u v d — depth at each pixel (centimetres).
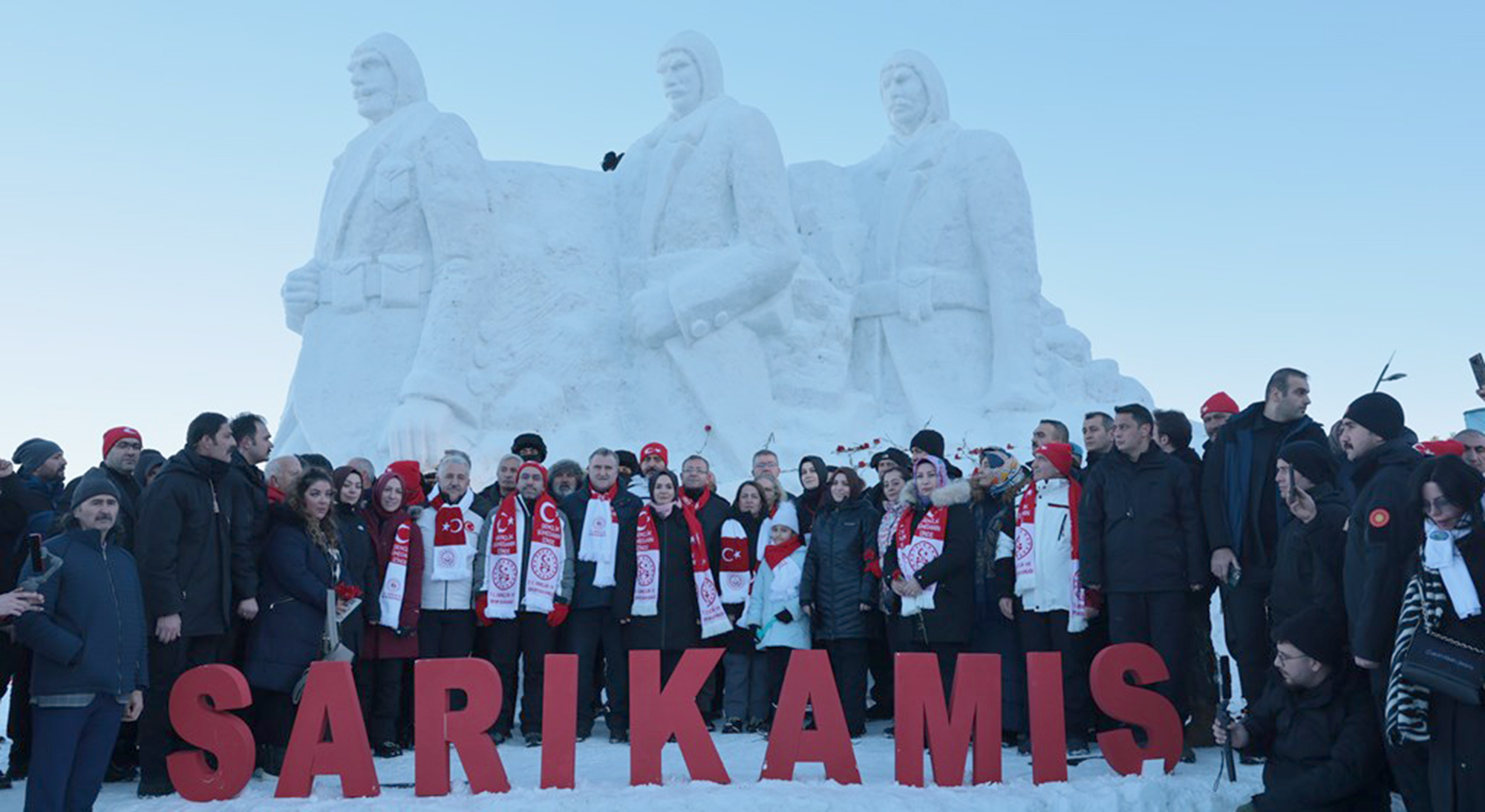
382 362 1345
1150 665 682
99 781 605
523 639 862
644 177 1445
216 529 707
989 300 1452
